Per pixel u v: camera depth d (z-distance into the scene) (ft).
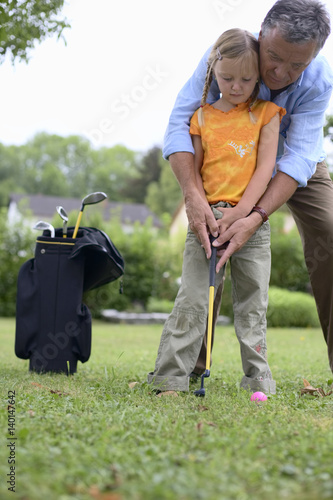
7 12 12.01
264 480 4.31
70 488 4.06
